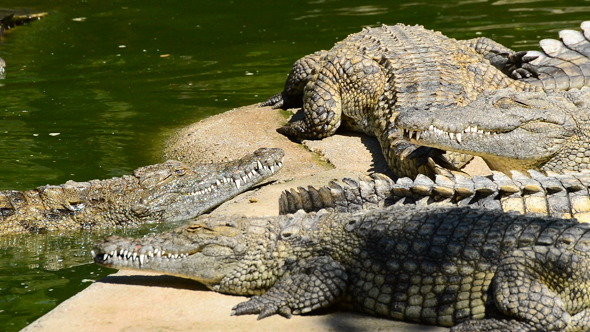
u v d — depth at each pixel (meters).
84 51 52.38
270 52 49.09
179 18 60.75
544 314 17.05
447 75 32.19
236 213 26.19
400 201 21.86
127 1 67.94
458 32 49.88
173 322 18.98
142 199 28.62
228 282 20.52
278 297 19.28
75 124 38.28
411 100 30.50
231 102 40.78
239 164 29.19
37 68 48.50
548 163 25.75
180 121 38.59
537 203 20.81
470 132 24.56
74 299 20.53
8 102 41.69
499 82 33.38
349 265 19.47
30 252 26.28
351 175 29.59
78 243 27.12
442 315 18.23
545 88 36.91
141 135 36.97
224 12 61.94
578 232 17.95
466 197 21.28
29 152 34.41
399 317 18.73
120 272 22.41
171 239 20.67
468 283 18.03
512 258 17.77
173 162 29.61
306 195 23.02
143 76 46.06
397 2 61.16
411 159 27.70
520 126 24.91
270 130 35.72
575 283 17.44
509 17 53.31
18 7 65.44
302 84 37.22
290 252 20.14
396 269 18.78
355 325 18.59
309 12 59.78
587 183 21.31
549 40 42.16
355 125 34.28
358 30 52.66
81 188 28.92
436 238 18.64
